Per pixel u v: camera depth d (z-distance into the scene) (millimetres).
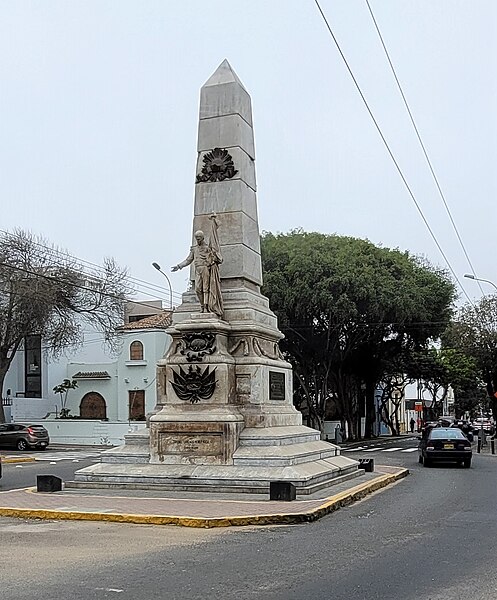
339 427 48562
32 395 54344
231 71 20906
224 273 19906
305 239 42719
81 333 52375
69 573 8812
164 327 50781
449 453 27125
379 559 9664
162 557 9805
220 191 20234
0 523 12977
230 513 13094
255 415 18219
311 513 13070
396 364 54750
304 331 41531
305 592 7871
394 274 42594
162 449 18000
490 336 51031
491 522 13008
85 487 17672
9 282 41281
